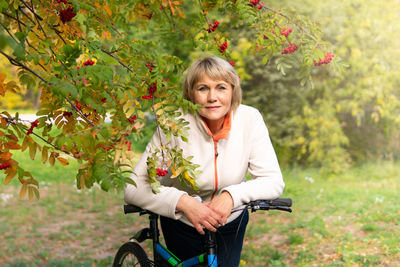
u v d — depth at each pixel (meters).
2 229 5.82
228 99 2.26
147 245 5.23
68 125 2.15
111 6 3.01
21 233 5.70
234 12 3.43
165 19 3.62
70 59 1.84
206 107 2.24
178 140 2.30
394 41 9.60
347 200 7.41
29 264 4.61
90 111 2.21
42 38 2.31
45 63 1.94
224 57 3.21
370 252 4.94
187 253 2.37
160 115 2.03
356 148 10.27
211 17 3.93
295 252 5.05
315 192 8.08
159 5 3.20
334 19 9.21
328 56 3.45
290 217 6.56
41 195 7.69
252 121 2.40
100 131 1.83
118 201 7.48
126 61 2.40
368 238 5.39
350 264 4.61
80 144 1.83
